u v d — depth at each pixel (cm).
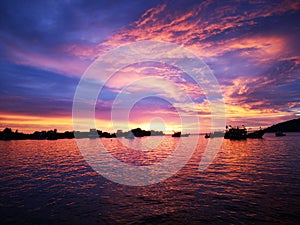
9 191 1472
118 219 992
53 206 1168
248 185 1545
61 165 2691
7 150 5288
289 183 1564
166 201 1238
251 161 2786
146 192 1432
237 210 1072
